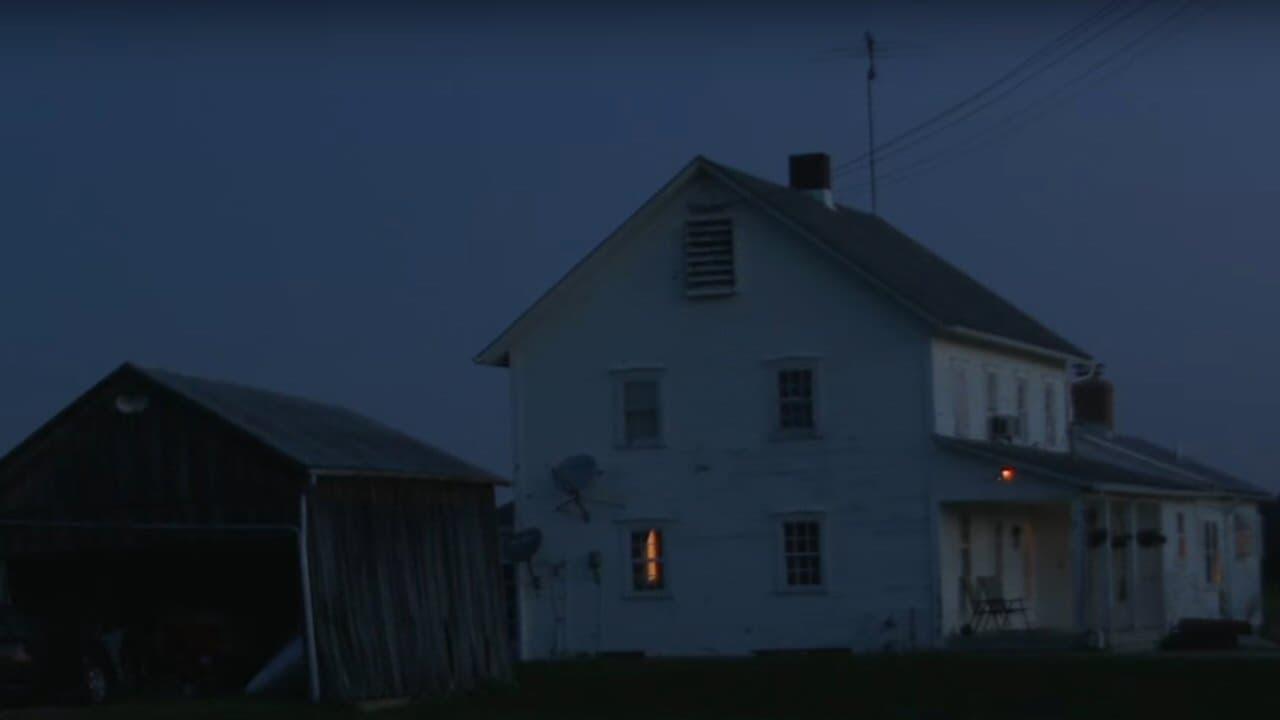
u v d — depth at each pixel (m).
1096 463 46.41
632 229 43.47
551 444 43.88
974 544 42.31
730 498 42.44
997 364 45.34
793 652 41.50
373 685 29.98
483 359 44.47
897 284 41.53
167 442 29.52
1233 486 53.84
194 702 29.69
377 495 31.03
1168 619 46.56
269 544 30.55
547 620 43.47
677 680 34.19
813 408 41.97
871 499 41.28
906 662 35.31
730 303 42.81
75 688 29.09
